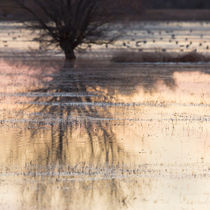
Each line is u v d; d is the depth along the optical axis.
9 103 81.38
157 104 81.69
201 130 64.94
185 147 57.25
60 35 138.38
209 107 79.38
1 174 47.59
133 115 73.38
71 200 41.62
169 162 51.66
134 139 60.59
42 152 55.09
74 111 75.81
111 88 96.81
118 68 126.38
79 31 137.88
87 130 64.50
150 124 67.94
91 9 134.50
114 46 170.88
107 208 40.19
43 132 63.47
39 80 106.06
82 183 45.41
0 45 174.88
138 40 195.25
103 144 58.47
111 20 136.50
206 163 51.47
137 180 46.25
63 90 94.38
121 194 42.97
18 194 42.66
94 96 88.50
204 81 106.25
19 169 49.16
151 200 41.81
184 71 121.19
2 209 39.56
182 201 41.59
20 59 143.50
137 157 53.34
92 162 51.69
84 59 143.75
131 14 137.00
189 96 89.06
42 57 147.75
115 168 49.62
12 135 61.84
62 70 122.25
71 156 53.69
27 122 68.44
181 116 72.81
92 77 110.75
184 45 180.00
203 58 141.25
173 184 45.28
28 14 136.75
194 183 45.66
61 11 135.12
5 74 114.50
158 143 58.88
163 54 144.50
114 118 71.25
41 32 142.62
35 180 46.03
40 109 77.00
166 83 103.25
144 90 95.12
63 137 61.12
